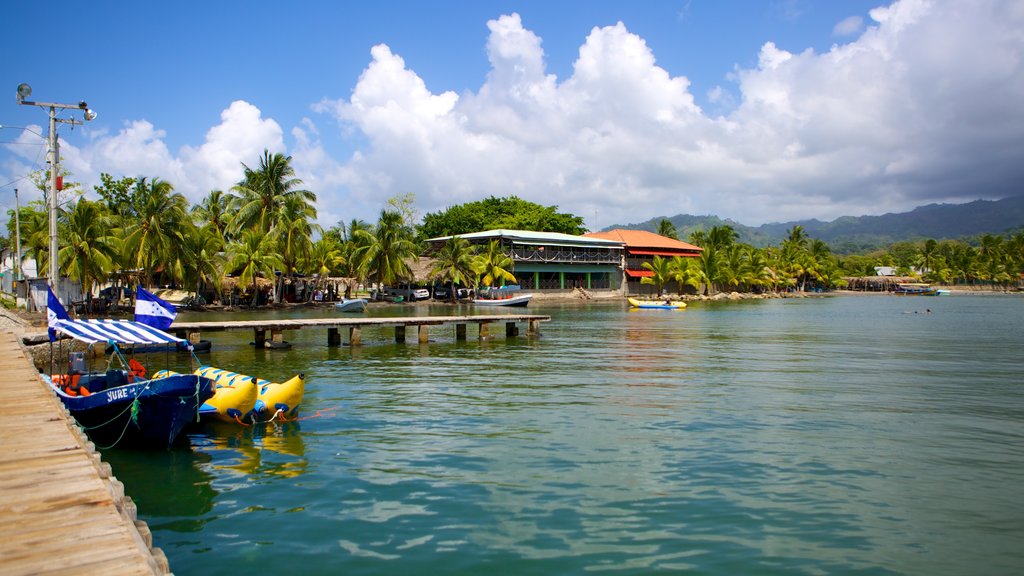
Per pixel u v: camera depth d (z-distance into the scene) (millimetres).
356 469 11797
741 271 103688
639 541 8711
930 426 15000
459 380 21703
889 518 9539
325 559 8203
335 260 72062
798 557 8281
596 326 45781
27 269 54875
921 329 43562
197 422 14781
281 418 15453
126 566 5402
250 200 60781
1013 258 154250
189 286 56469
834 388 20031
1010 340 35688
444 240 83500
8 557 5508
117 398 12914
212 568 7973
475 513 9672
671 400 18109
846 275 153875
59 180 29641
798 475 11414
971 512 9781
